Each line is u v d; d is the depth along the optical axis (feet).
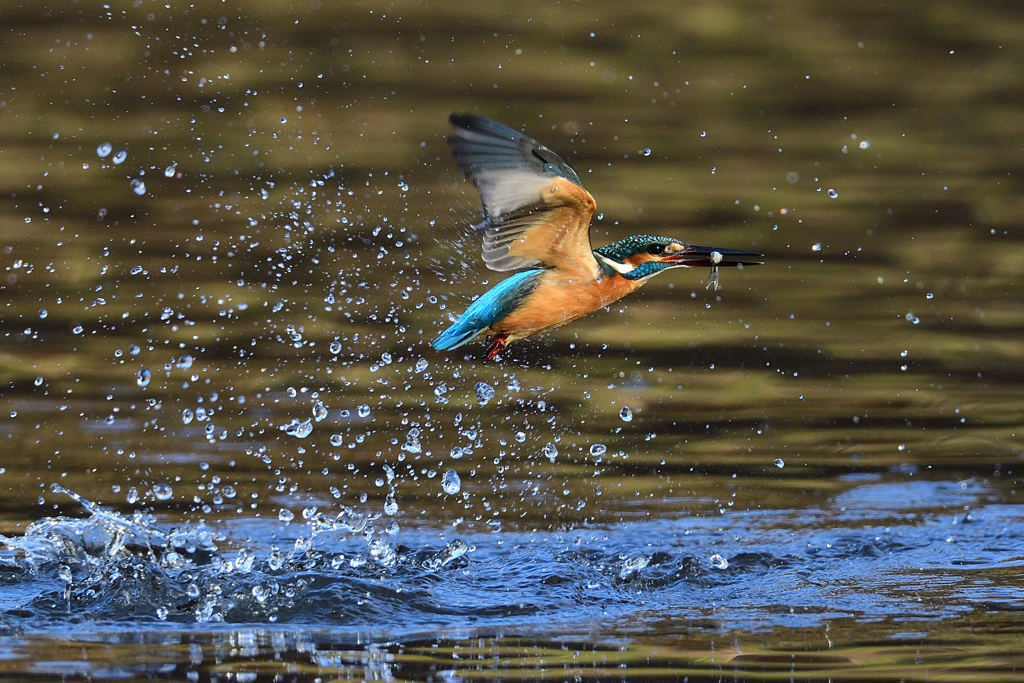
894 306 51.01
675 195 63.26
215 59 82.69
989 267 55.52
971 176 68.64
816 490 35.35
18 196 59.31
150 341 44.96
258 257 53.57
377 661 24.03
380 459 36.94
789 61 90.84
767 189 65.16
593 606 27.71
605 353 46.21
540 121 74.64
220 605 27.17
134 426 38.29
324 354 44.62
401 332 46.93
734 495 34.81
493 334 29.25
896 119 79.00
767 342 47.37
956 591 28.43
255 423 39.11
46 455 35.83
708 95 82.69
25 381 41.09
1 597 27.37
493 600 27.96
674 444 38.40
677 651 24.61
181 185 61.46
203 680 22.89
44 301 48.01
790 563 30.40
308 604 27.32
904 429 39.78
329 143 68.74
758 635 25.61
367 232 56.39
